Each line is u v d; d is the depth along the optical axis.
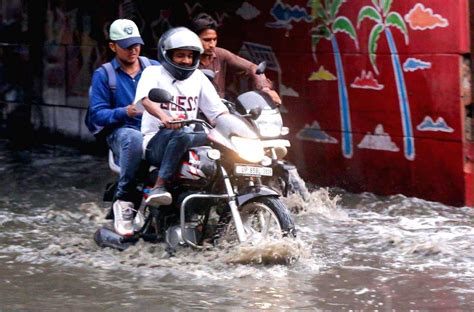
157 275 10.22
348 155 15.93
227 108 11.77
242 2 17.52
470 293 9.55
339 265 10.76
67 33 21.62
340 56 15.84
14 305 9.19
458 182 14.31
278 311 8.90
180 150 10.69
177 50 10.92
